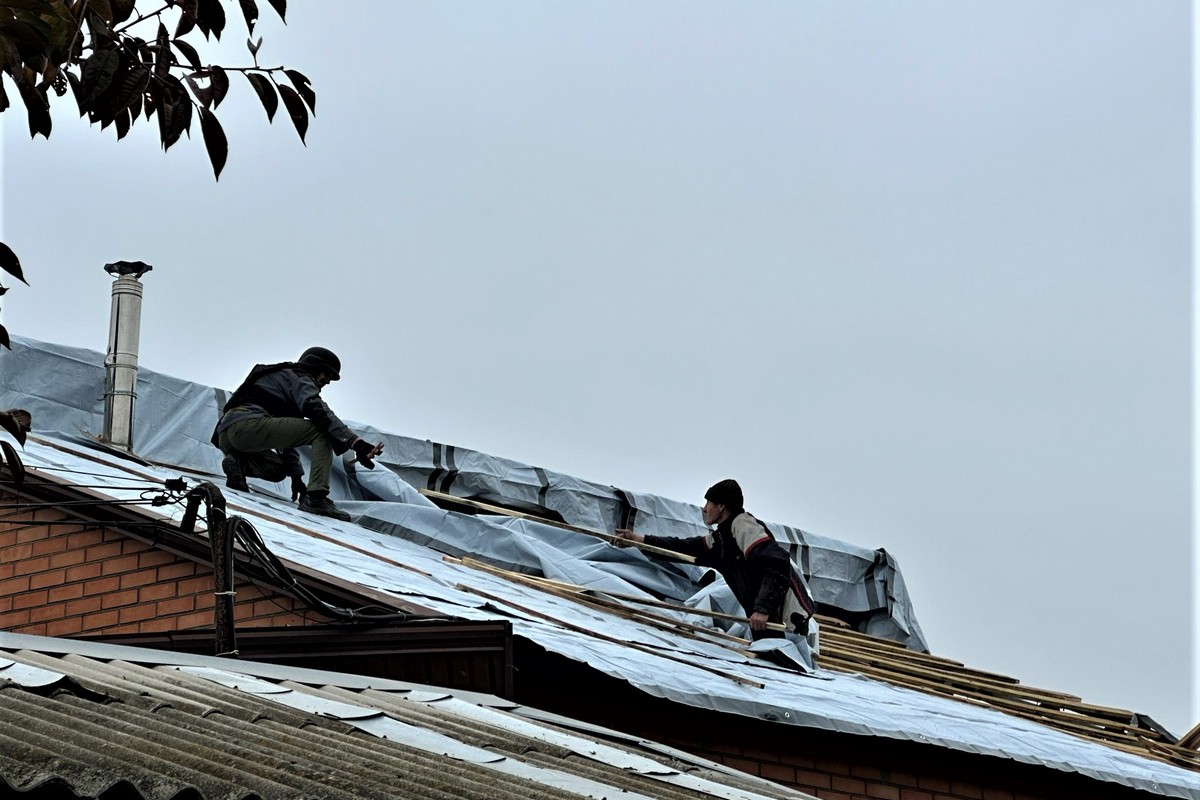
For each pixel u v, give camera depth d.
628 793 6.29
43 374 17.83
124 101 6.04
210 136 6.33
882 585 24.36
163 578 12.40
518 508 21.08
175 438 18.14
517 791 5.77
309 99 6.37
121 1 6.01
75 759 4.37
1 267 5.97
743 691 12.67
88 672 6.41
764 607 15.64
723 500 16.25
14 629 12.52
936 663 18.80
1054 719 17.66
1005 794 14.82
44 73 5.84
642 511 22.23
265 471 16.19
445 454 20.69
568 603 15.30
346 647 10.31
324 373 16.34
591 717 12.36
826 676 15.66
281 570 9.91
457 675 10.42
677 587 17.44
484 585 14.38
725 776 8.18
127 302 17.25
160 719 5.64
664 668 12.43
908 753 14.19
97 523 12.58
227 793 4.52
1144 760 16.34
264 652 10.15
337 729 6.32
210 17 6.23
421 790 5.34
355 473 17.98
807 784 13.44
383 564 13.41
